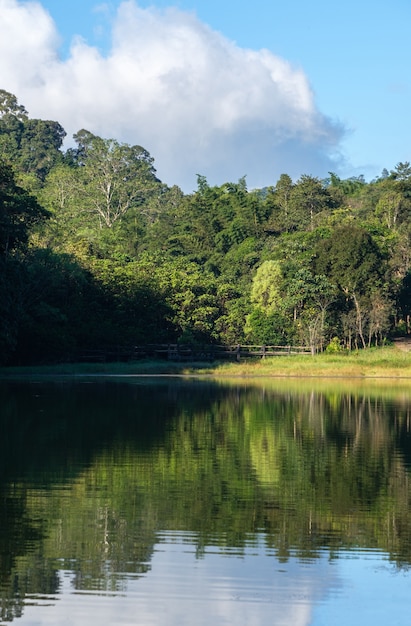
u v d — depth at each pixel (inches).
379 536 667.4
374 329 3152.1
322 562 604.7
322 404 1676.9
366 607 525.3
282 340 3065.9
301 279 3107.8
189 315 3068.4
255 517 717.9
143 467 926.4
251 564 597.9
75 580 562.3
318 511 739.4
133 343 2844.5
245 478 874.8
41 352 2522.1
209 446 1083.9
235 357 2938.0
